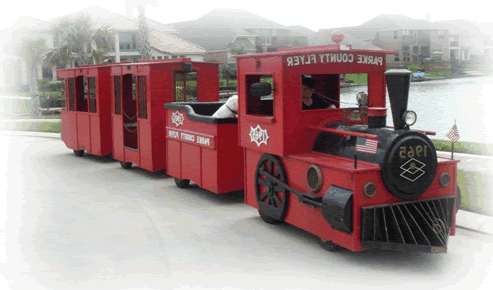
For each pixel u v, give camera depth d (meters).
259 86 5.98
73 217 7.05
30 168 11.98
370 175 4.99
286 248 5.87
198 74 10.98
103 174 11.12
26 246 5.62
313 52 5.95
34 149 15.66
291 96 5.92
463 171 9.46
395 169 4.98
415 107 25.11
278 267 5.24
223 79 45.53
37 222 6.72
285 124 5.94
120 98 11.65
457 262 5.27
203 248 5.89
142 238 6.09
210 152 8.16
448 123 19.72
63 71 14.49
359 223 5.00
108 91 12.46
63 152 14.97
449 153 11.74
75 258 5.26
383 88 6.52
